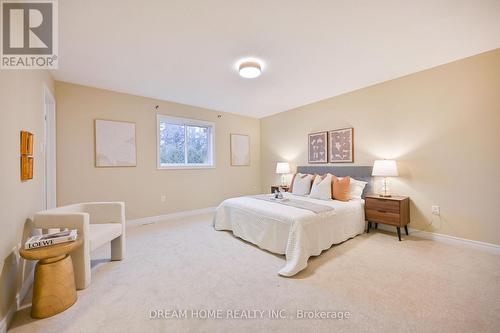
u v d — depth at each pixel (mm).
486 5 1756
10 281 1506
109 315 1531
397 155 3262
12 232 1557
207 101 4348
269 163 5578
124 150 3750
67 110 3254
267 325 1432
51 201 3053
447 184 2818
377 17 1892
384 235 3176
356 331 1370
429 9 1799
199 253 2586
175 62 2676
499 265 2203
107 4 1684
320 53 2494
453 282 1903
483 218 2564
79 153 3344
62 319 1496
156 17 1852
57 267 1580
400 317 1485
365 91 3615
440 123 2861
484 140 2547
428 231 2984
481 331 1354
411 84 3102
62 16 1812
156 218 4102
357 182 3564
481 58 2545
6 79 1506
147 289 1848
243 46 2328
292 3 1709
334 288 1841
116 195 3670
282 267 2236
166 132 4375
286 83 3406
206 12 1798
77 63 2672
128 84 3393
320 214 2570
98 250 2676
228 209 3389
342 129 3939
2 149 1422
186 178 4527
